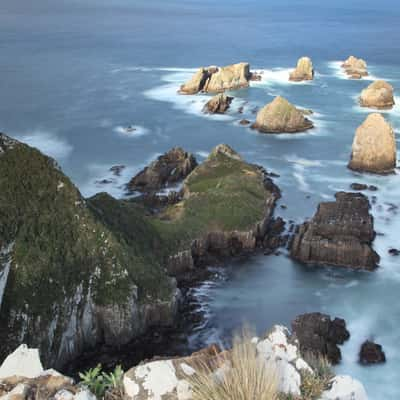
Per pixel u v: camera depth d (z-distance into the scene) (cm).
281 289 5341
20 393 1346
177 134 10650
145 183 7825
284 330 1566
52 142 10019
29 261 4369
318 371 1529
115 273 4612
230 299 5178
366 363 4197
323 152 9519
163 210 6619
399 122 11331
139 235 5416
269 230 6400
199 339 4641
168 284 4884
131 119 11600
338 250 5634
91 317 4509
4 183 4791
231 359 1398
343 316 4903
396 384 4006
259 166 8550
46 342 4097
